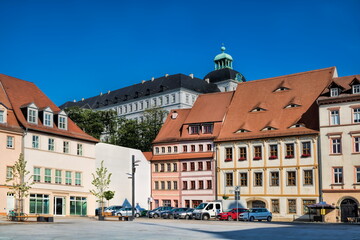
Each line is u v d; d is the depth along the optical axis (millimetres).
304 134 73125
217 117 85250
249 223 52531
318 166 71625
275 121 77938
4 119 60719
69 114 115750
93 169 72938
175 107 154625
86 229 37000
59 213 66312
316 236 31797
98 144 76625
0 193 58406
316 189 71375
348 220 65438
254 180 77062
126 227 40281
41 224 43188
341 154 69812
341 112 70500
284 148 75125
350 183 68688
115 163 80125
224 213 63750
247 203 77250
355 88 70375
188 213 69250
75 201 69062
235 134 80438
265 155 76500
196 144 84562
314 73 82250
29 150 62719
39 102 69750
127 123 117562
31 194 62156
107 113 120625
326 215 69375
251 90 86312
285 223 57875
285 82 82938
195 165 83750
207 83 167125
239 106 84812
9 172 59875
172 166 86375
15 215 50906
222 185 79812
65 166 67938
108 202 77562
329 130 71062
